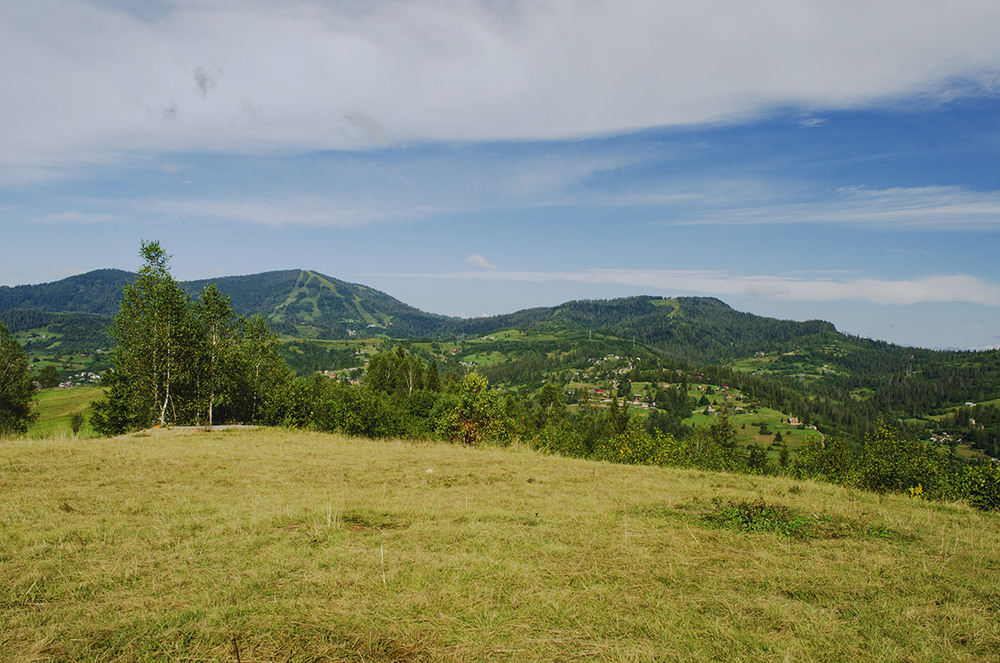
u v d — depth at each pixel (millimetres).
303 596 4742
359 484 10445
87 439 17188
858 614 4855
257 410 36031
